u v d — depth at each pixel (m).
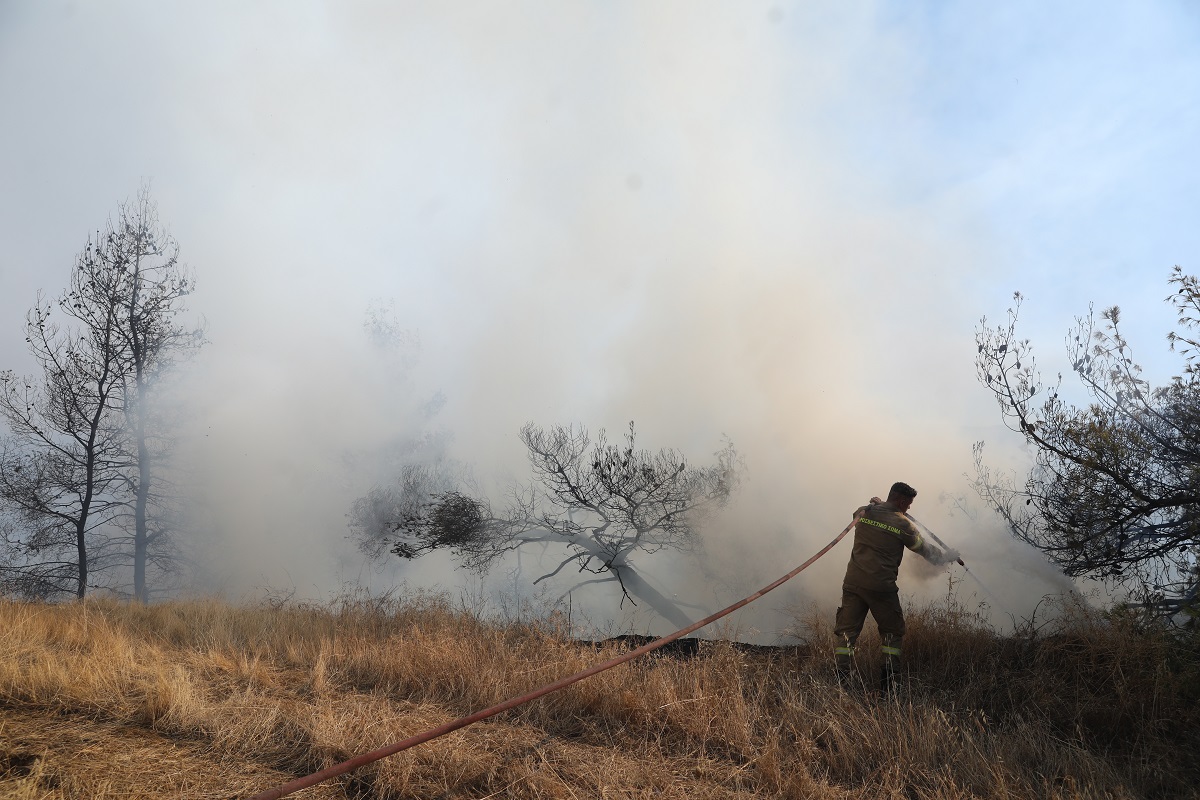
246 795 3.29
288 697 4.78
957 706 5.08
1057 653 5.66
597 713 4.80
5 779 3.12
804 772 3.92
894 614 5.63
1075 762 4.23
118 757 3.50
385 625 7.18
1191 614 5.23
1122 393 5.92
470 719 3.77
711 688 5.02
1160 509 5.74
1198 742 4.52
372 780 3.56
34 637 5.55
